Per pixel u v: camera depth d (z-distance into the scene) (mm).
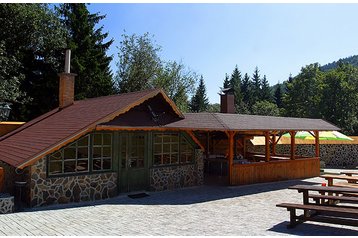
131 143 12375
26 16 23484
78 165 10852
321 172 19906
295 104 50781
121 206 10219
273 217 9008
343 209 7570
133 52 36062
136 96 12617
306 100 49250
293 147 17531
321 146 24500
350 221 7387
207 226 8000
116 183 11758
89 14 32000
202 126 12922
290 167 16953
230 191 13211
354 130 41281
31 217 8641
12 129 18016
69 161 10641
